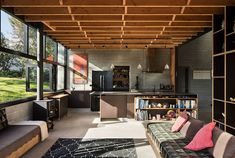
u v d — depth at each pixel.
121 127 6.91
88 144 5.16
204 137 3.39
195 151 3.35
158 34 8.02
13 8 5.42
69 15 5.81
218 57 5.33
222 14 5.31
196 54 11.55
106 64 11.73
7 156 3.43
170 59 11.50
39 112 6.33
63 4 4.73
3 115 4.70
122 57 11.77
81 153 4.55
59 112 8.19
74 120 8.09
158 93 8.29
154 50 11.35
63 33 7.98
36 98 6.88
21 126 4.84
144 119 7.92
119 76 11.74
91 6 4.85
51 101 6.95
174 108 7.95
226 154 2.88
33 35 7.07
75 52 11.75
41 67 6.81
